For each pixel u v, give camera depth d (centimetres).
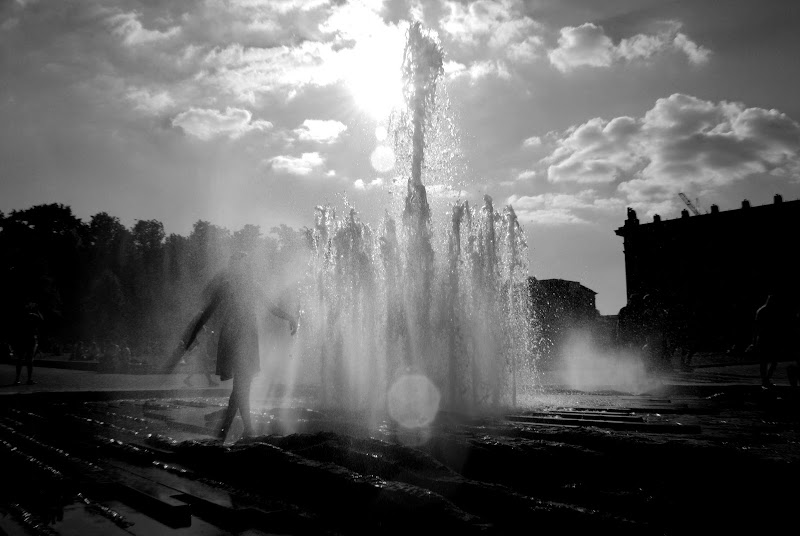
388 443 451
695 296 6556
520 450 445
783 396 1080
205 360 1972
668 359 1759
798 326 1294
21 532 306
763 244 6306
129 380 2155
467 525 297
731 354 4628
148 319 10188
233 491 391
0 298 8412
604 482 399
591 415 785
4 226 10444
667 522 323
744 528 311
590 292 5925
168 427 729
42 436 634
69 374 2638
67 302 9919
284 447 502
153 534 303
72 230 10525
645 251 6925
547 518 313
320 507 356
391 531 313
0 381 1867
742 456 382
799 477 358
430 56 1081
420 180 1047
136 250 11069
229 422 641
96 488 402
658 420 742
